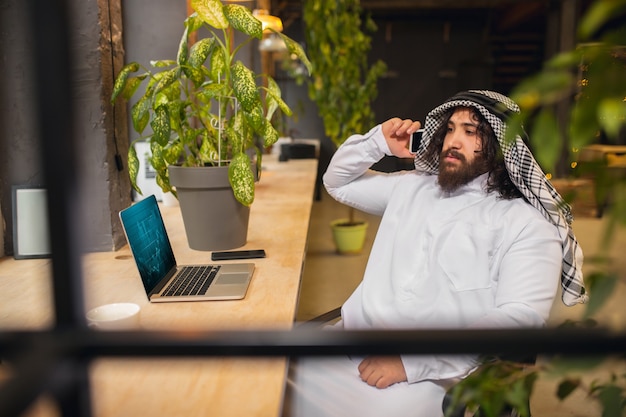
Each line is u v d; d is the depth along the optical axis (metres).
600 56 0.32
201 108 2.07
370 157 2.06
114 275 1.80
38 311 1.47
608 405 0.57
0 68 1.94
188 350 0.35
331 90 4.83
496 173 1.72
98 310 1.35
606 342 0.34
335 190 2.18
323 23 4.68
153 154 2.00
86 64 1.97
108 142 2.05
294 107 11.18
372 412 1.49
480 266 1.64
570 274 1.64
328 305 3.82
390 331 0.35
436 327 0.35
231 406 1.00
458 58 12.32
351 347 0.35
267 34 6.24
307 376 1.60
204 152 2.12
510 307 1.50
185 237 2.29
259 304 1.52
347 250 5.10
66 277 0.37
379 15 12.20
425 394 1.50
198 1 1.79
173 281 1.69
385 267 1.83
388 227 1.90
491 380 0.65
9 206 2.04
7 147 2.00
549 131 0.32
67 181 0.37
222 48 1.97
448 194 1.81
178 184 1.99
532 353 0.34
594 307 0.40
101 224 2.07
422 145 1.94
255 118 1.85
